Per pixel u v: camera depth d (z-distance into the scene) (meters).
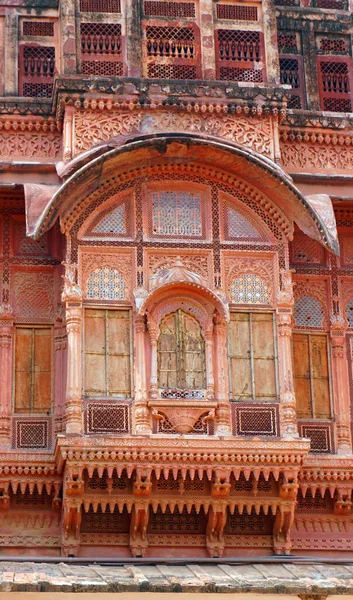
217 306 18.34
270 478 18.02
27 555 17.92
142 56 19.52
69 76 18.81
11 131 19.17
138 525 17.91
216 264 18.61
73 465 17.42
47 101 19.27
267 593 15.79
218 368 18.17
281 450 17.78
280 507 18.02
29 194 18.20
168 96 18.98
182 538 18.14
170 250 18.59
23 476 18.02
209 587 15.66
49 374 18.64
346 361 19.28
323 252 19.66
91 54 19.42
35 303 18.88
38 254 19.02
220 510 17.91
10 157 19.06
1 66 19.70
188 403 17.92
